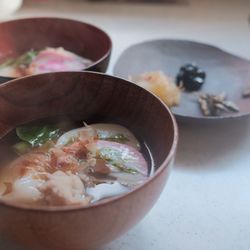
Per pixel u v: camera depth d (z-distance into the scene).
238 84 0.44
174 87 0.41
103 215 0.21
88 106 0.32
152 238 0.28
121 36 0.55
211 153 0.36
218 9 0.62
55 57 0.42
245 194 0.32
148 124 0.30
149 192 0.23
